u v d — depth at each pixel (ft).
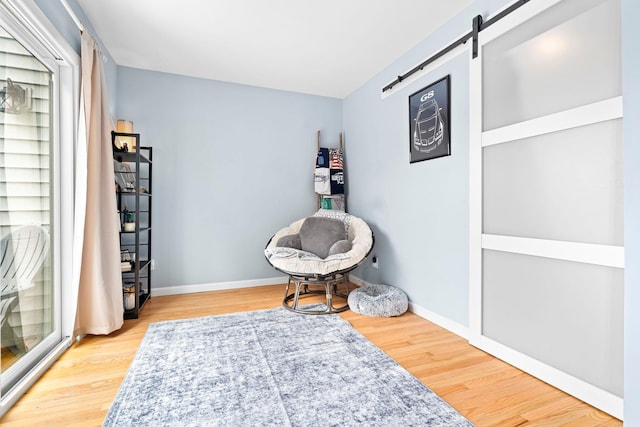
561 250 5.40
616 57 4.70
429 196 8.74
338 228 11.16
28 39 5.59
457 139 7.77
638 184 3.65
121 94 10.72
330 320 8.55
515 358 6.16
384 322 8.54
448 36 8.09
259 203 12.62
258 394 5.13
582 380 5.12
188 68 10.95
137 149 8.76
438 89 8.32
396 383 5.48
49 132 6.41
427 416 4.61
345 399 5.00
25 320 5.66
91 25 8.18
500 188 6.55
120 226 8.80
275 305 9.96
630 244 3.72
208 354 6.53
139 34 8.72
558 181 5.49
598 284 4.96
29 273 5.79
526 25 5.99
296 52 9.79
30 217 5.80
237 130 12.25
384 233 10.89
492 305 6.72
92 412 4.73
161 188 11.25
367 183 11.99
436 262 8.48
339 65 10.68
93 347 6.89
